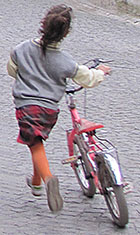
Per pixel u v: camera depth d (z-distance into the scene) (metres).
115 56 22.47
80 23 26.91
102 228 9.58
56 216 10.05
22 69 8.85
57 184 8.66
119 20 28.02
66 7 8.81
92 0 31.28
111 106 17.19
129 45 24.05
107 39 24.77
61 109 16.78
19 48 8.90
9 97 17.88
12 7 29.23
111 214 9.66
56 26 8.52
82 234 9.36
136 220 9.88
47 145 13.96
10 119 15.96
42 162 8.95
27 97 8.80
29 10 28.80
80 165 11.12
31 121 8.79
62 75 8.80
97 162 9.63
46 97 8.80
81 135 10.27
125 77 20.00
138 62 21.80
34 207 10.43
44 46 8.70
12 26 26.08
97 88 18.84
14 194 11.03
